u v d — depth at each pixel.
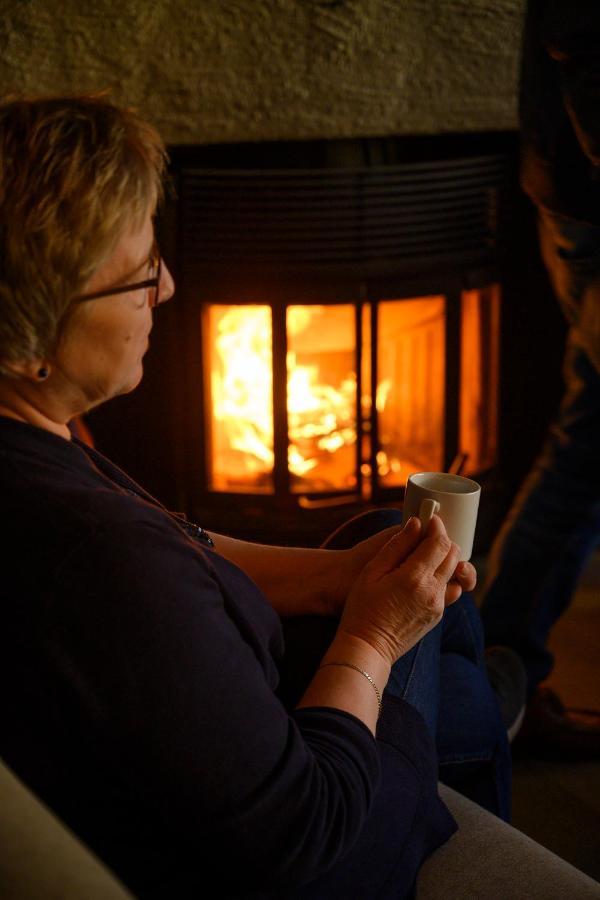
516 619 1.77
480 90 2.01
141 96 1.88
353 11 1.82
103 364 0.77
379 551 1.03
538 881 0.96
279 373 2.12
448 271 2.12
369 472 2.21
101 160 0.71
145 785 0.72
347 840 0.79
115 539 0.69
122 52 1.82
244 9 1.80
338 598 1.09
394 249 2.07
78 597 0.68
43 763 0.72
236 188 2.01
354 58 1.89
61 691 0.69
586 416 1.67
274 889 0.78
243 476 2.23
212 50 1.84
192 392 2.14
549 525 1.73
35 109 0.73
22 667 0.70
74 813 0.74
